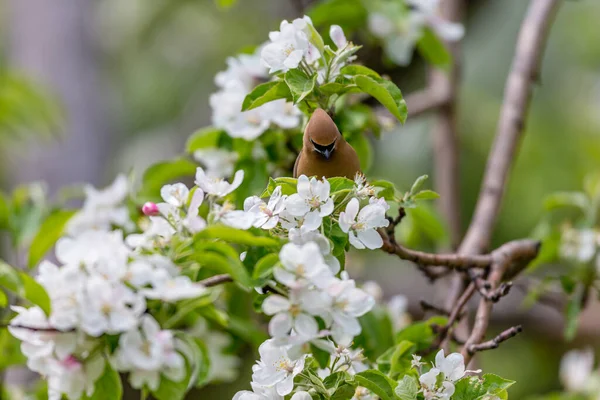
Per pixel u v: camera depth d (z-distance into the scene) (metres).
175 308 3.58
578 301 3.95
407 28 4.04
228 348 3.95
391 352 3.68
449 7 4.45
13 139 5.60
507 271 3.83
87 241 3.51
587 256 3.94
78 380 3.53
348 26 4.05
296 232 3.50
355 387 3.54
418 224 3.98
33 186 4.04
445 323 3.72
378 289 3.95
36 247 3.95
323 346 3.52
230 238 3.50
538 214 5.51
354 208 3.51
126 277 3.48
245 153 3.82
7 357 3.82
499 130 4.06
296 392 3.53
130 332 3.50
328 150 3.54
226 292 3.94
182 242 3.52
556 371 5.52
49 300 3.49
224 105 3.81
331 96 3.61
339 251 3.52
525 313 4.95
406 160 5.38
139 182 3.97
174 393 3.61
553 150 5.66
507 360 5.62
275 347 3.51
